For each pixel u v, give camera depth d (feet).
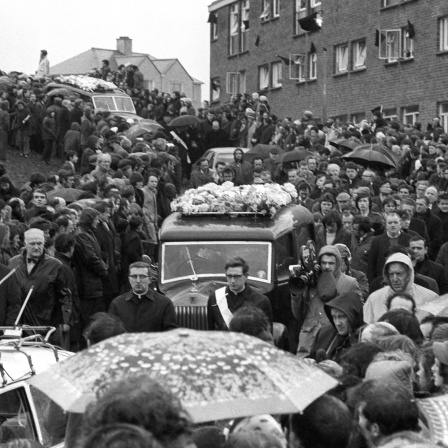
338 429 20.24
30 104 149.38
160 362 20.13
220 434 22.29
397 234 59.57
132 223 63.62
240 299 45.83
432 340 31.01
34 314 48.60
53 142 146.51
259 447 19.36
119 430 14.71
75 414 23.86
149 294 45.16
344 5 196.65
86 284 56.39
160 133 129.90
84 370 20.44
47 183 82.53
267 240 53.72
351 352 28.02
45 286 48.67
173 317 45.24
